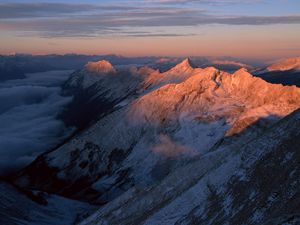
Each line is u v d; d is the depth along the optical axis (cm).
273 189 6041
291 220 3944
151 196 8969
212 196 7175
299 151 6475
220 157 8656
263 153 7156
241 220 5950
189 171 9006
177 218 7312
